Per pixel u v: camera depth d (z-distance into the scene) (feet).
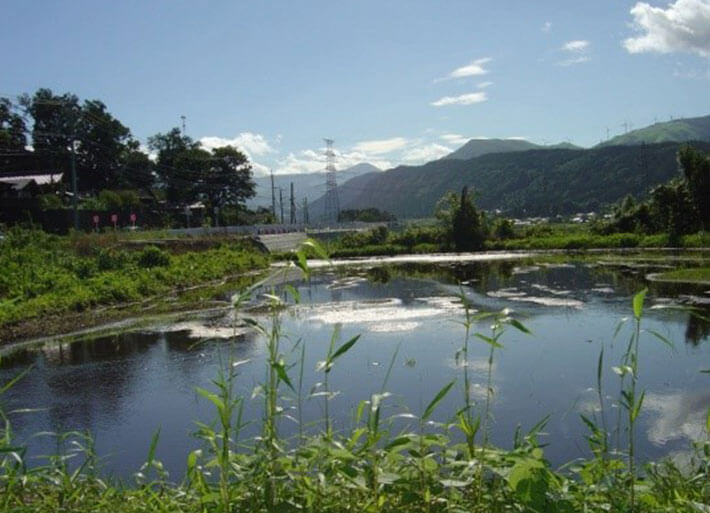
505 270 106.93
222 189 259.39
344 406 29.32
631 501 9.82
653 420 26.30
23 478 11.82
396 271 117.50
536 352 40.96
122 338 53.11
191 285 96.63
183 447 25.99
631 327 47.80
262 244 162.20
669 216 140.67
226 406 10.03
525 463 8.70
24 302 61.98
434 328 51.93
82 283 75.36
